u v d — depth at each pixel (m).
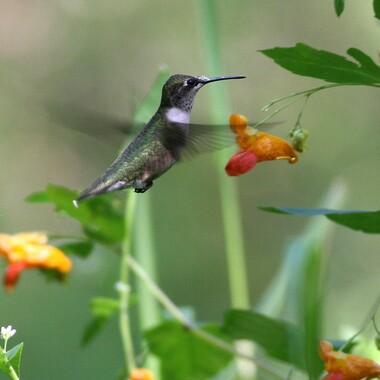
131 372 7.18
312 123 17.48
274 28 18.45
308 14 18.31
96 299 7.67
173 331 7.43
